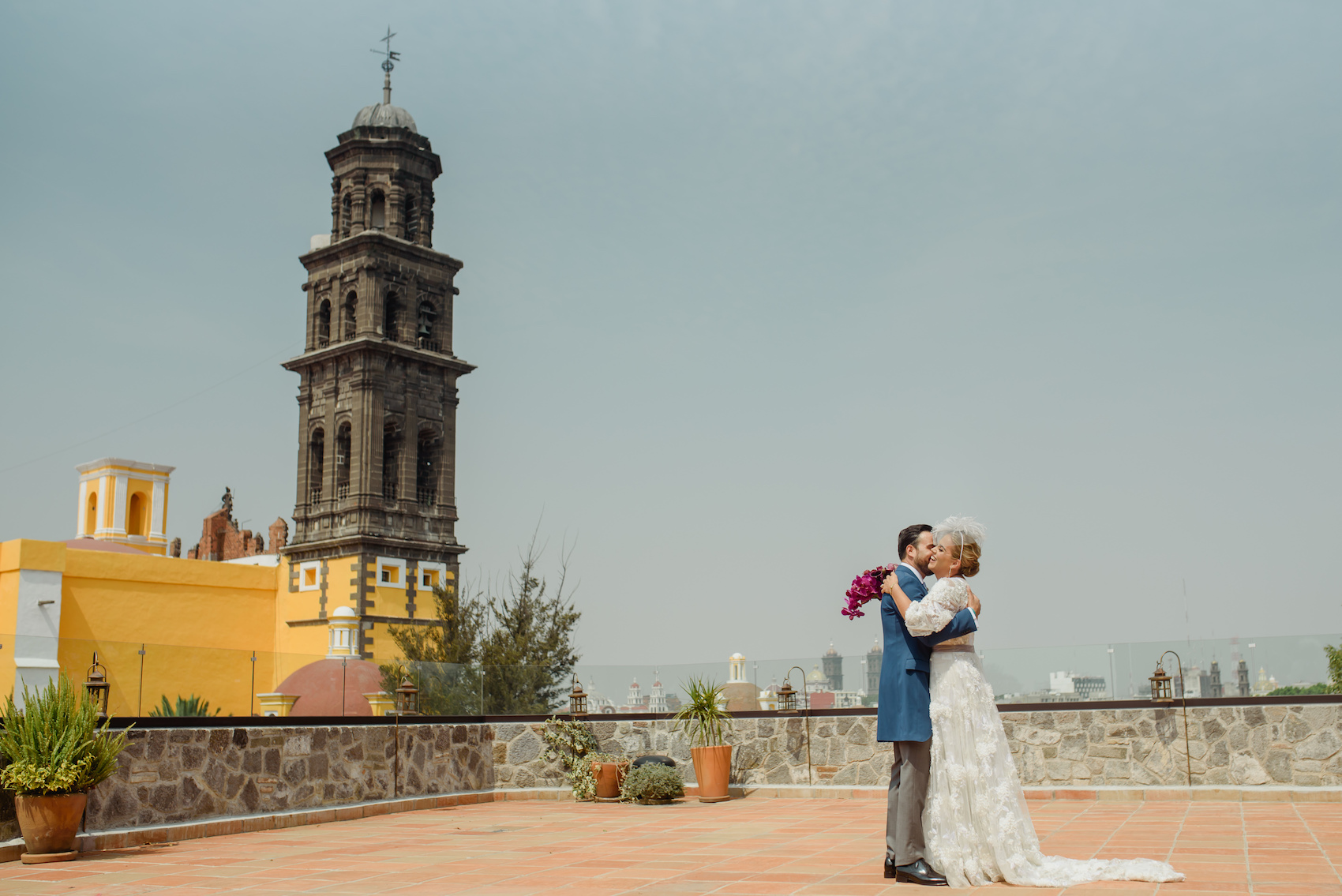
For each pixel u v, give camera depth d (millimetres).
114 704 13375
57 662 12773
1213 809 12156
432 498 51312
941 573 7699
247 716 14219
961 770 7246
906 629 7543
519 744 17797
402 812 15391
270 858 10391
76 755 10734
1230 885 6781
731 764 16953
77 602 41250
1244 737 14117
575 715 18266
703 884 7789
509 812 15055
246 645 47875
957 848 7195
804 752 16547
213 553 65875
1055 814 12195
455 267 53406
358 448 48562
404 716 16359
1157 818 11344
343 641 40844
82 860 10609
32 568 39094
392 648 47250
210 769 13305
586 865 9164
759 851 9711
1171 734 14477
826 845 9961
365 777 15469
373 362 49250
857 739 16266
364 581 47125
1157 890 6613
